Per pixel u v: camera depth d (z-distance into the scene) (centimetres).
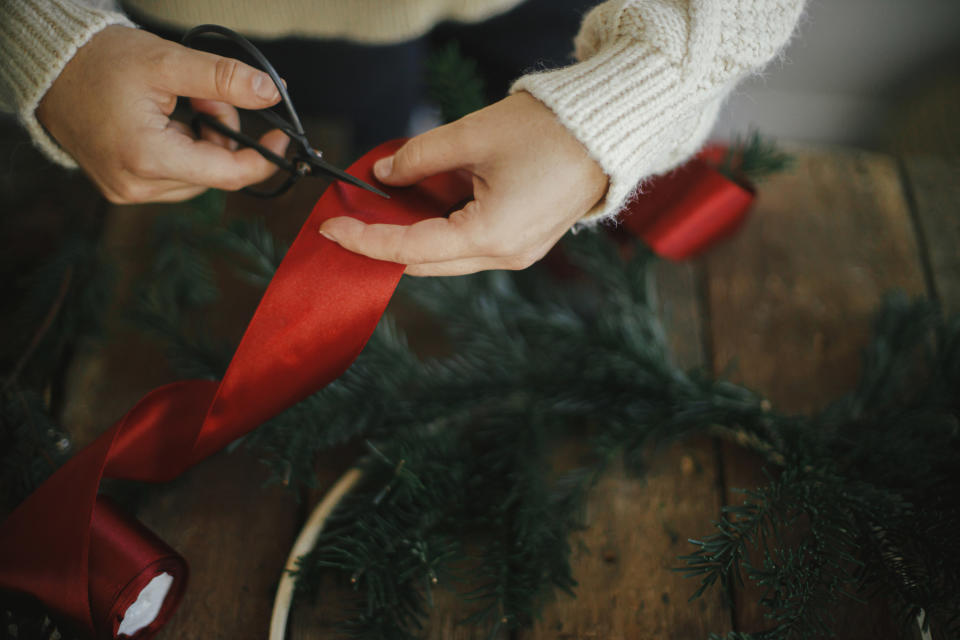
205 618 72
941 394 79
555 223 58
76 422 85
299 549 69
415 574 69
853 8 136
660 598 74
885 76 144
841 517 66
